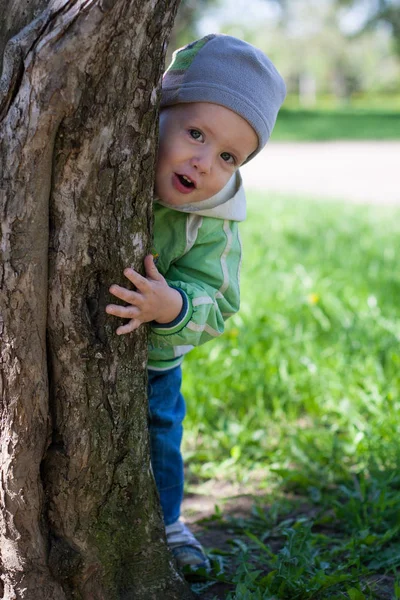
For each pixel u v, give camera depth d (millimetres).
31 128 1655
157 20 1687
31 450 1853
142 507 2078
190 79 2049
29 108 1645
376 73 54312
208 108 2027
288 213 9133
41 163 1689
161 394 2383
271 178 14469
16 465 1851
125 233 1846
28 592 1917
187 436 3500
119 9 1610
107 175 1763
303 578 2324
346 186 13094
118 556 2047
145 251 1919
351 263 6121
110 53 1647
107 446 1948
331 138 24828
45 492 1924
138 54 1690
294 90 57125
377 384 3689
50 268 1787
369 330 4379
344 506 2797
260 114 2061
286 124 28953
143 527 2086
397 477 2977
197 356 4016
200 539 2719
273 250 6543
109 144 1736
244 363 3967
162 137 2047
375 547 2541
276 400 3674
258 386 3809
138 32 1665
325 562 2430
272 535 2709
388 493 2832
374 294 5125
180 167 2023
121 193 1805
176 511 2475
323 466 3203
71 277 1798
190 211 2107
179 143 2021
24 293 1759
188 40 22016
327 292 5066
